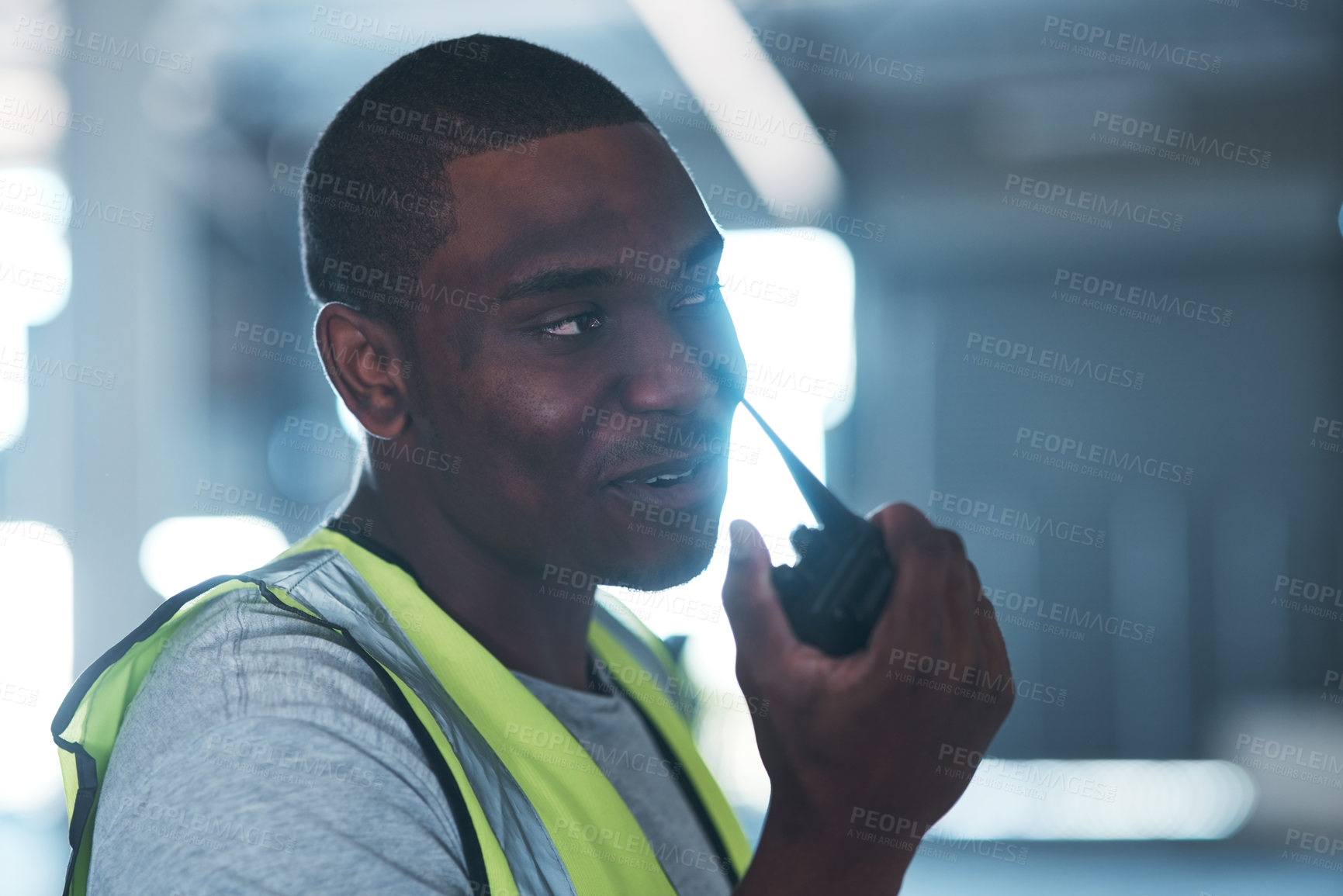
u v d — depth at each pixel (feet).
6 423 22.99
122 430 23.07
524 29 24.72
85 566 22.93
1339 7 24.75
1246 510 28.86
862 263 29.04
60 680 22.59
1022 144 27.35
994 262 29.04
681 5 24.84
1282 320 28.66
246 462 26.89
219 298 25.95
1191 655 28.73
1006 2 25.82
